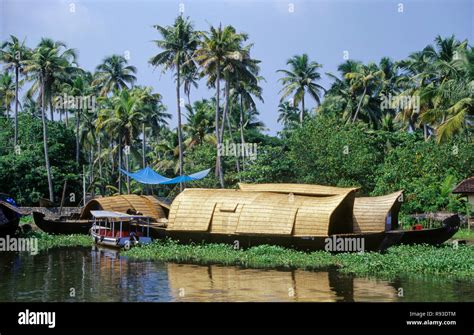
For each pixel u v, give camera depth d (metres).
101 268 23.41
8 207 33.59
